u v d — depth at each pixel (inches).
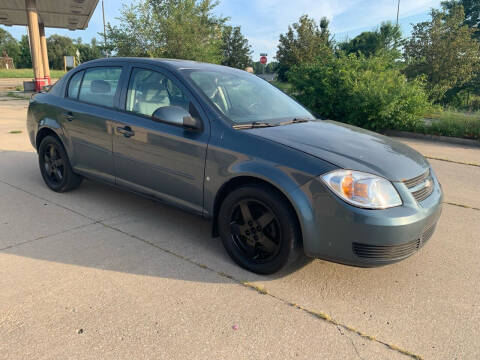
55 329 84.4
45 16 899.4
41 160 180.1
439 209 109.0
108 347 79.7
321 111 439.8
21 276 104.9
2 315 88.3
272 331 87.1
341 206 94.0
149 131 129.6
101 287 101.3
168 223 146.6
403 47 869.2
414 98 391.5
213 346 81.4
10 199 165.2
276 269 107.1
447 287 109.9
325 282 109.5
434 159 289.4
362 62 442.3
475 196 199.2
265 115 130.4
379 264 95.9
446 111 422.0
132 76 142.5
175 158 123.6
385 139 128.4
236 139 111.3
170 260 117.6
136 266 113.0
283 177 100.2
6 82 1251.2
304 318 92.5
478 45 827.4
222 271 112.6
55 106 167.9
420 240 101.4
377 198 94.2
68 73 172.1
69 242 126.7
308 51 1153.4
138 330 85.3
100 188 185.2
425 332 89.4
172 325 87.4
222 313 92.7
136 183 140.0
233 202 111.8
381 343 85.0
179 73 129.6
